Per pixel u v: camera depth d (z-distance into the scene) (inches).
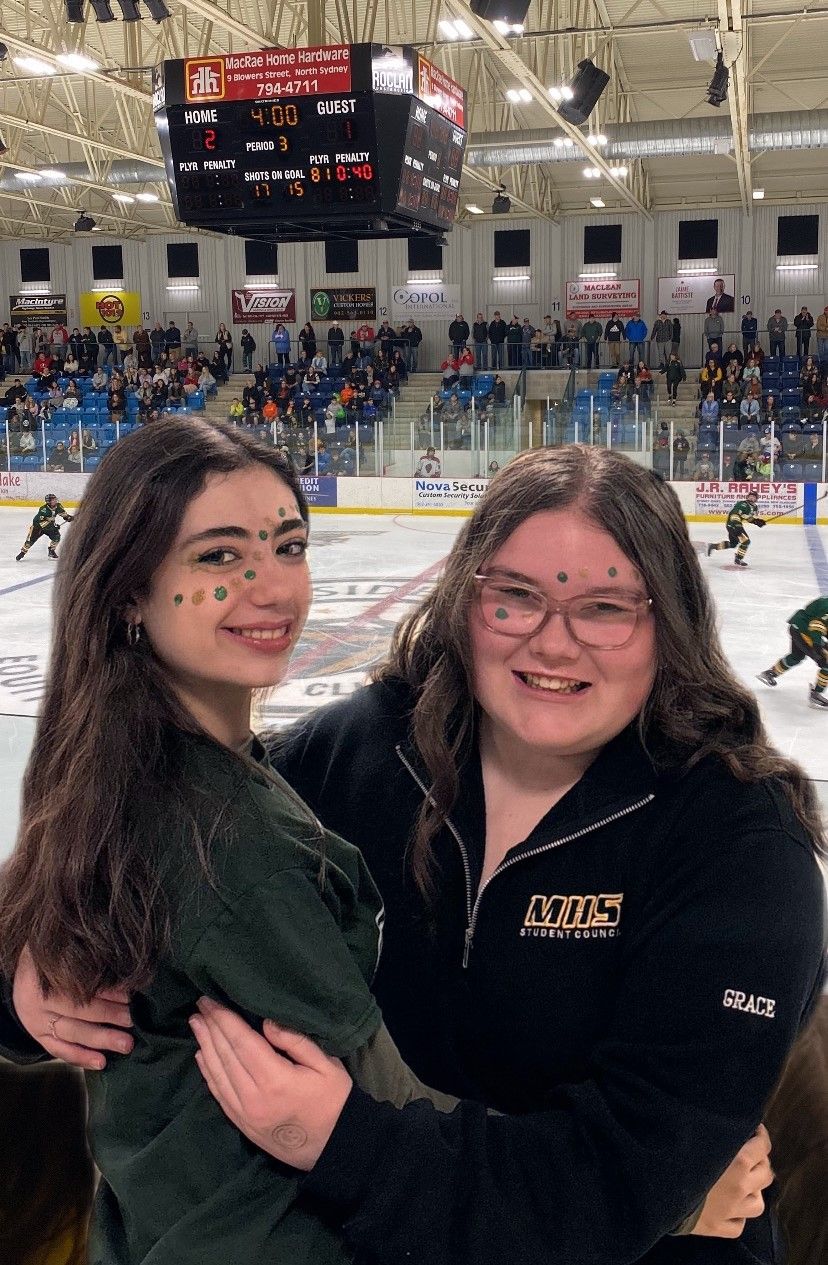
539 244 1137.4
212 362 1164.5
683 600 49.3
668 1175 40.0
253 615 43.3
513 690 48.2
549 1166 40.7
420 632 60.1
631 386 929.5
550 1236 39.6
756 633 405.4
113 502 42.7
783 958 42.1
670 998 42.6
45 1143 60.5
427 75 418.6
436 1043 51.9
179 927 38.9
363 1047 41.8
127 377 1116.5
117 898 38.6
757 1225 50.2
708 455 751.1
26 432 873.5
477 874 50.8
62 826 39.8
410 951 53.2
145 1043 41.3
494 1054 50.0
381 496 824.9
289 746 63.2
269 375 1113.4
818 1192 56.2
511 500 48.5
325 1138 38.9
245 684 43.8
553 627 46.3
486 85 792.3
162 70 420.5
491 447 797.9
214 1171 39.8
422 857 52.2
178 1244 38.7
